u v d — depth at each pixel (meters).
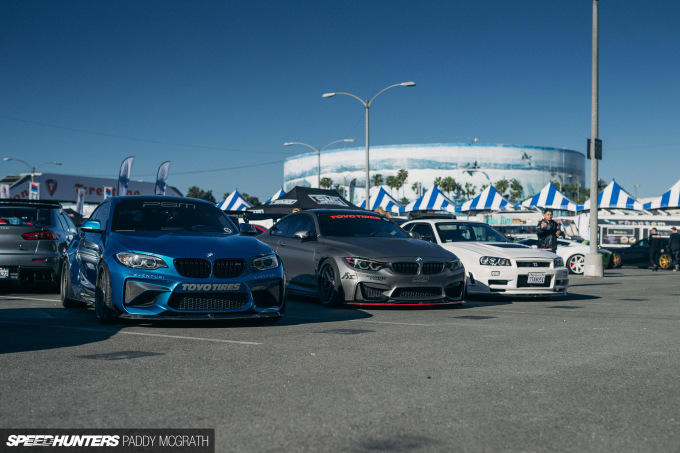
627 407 3.20
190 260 5.83
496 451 2.52
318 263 8.49
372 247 8.09
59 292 10.15
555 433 2.76
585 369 4.12
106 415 2.96
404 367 4.13
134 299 5.74
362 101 28.09
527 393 3.46
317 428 2.79
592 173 16.88
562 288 9.56
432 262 7.96
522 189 157.75
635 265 24.45
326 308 8.10
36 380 3.67
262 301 6.12
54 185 51.88
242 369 4.03
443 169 157.38
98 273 6.20
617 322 6.68
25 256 9.20
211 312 5.83
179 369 4.02
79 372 3.90
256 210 24.28
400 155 159.50
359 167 163.75
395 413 3.04
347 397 3.33
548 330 5.97
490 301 9.53
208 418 2.93
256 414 3.00
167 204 7.18
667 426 2.88
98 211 7.60
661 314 7.58
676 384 3.72
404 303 7.78
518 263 9.28
